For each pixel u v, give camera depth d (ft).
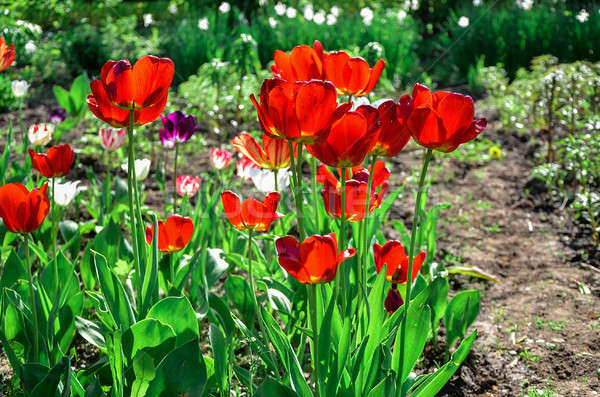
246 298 8.37
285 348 5.90
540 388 8.39
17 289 7.45
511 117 18.52
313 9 33.04
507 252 12.75
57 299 6.81
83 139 16.85
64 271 7.62
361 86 6.07
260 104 4.76
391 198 8.30
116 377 5.82
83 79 16.78
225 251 9.98
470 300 8.65
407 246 10.07
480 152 17.74
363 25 26.05
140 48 23.29
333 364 5.42
